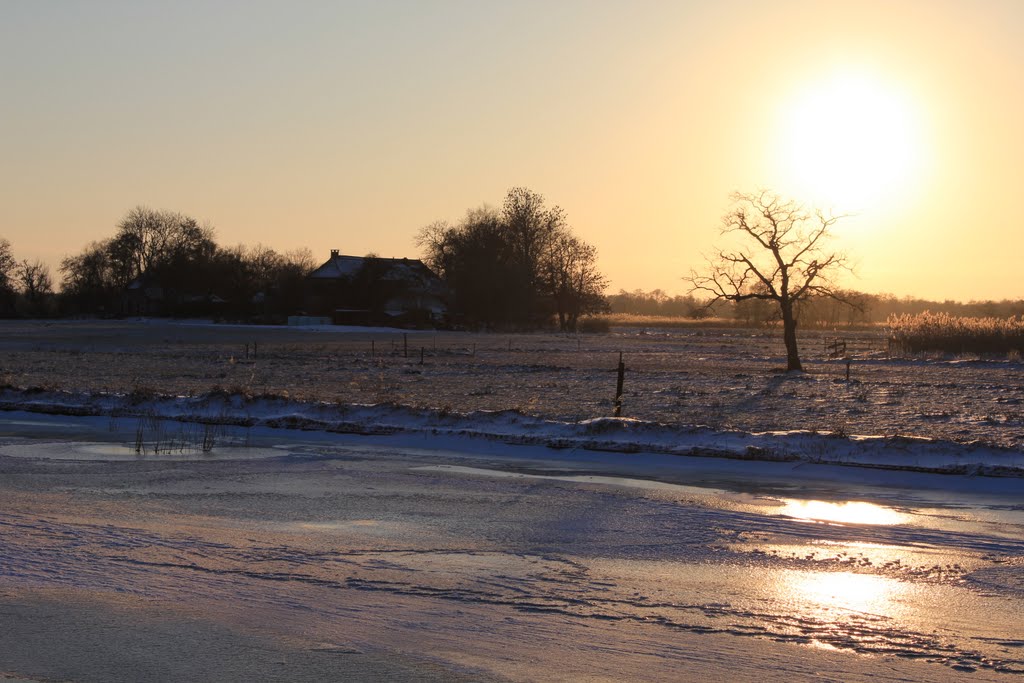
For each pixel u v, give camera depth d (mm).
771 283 56469
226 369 47594
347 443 20219
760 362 64562
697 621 8336
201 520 12227
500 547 11133
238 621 7938
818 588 9594
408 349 72438
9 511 12391
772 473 17062
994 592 9570
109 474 15906
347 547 10883
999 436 23734
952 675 7109
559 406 30750
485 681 6754
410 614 8312
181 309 144250
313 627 7855
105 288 154625
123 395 26281
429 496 14414
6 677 6578
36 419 24078
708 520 12953
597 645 7613
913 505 14359
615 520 12844
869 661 7395
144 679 6598
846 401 35125
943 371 56125
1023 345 70500
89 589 8727
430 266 141250
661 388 39875
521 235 129375
